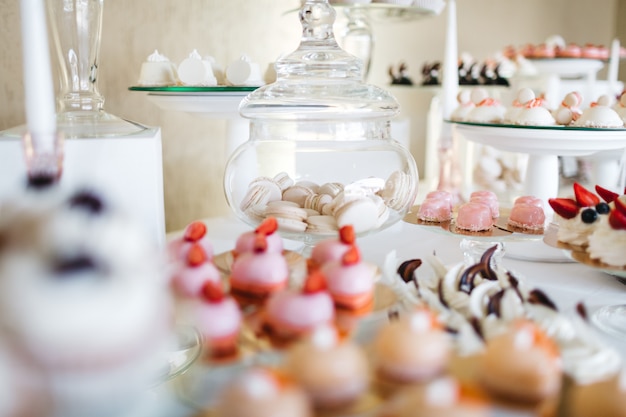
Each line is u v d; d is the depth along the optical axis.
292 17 1.53
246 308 0.50
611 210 0.71
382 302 0.52
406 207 0.87
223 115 1.01
